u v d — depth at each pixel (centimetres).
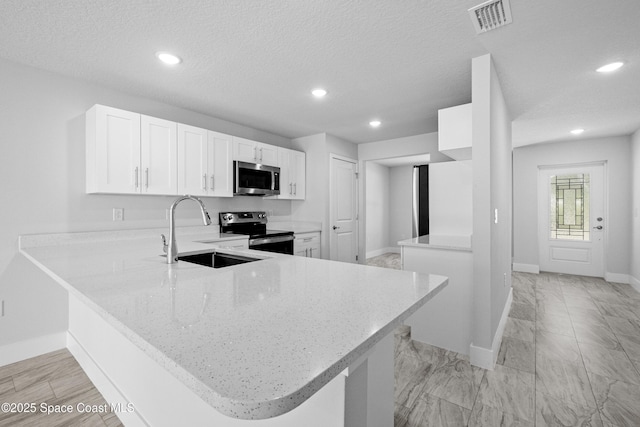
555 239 505
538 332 266
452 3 156
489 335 206
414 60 216
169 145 274
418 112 330
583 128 400
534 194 505
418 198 547
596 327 276
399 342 249
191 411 113
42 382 192
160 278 122
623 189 438
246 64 221
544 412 161
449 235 308
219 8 160
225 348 61
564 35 185
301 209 443
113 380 168
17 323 218
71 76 239
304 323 75
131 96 277
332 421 82
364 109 321
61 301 235
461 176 304
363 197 494
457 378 194
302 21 172
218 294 99
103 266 146
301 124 377
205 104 304
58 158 235
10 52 203
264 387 48
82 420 158
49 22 170
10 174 215
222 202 354
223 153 322
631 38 188
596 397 173
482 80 208
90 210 251
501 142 264
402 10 162
